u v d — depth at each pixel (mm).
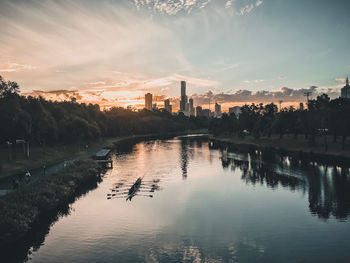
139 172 75750
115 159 101812
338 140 118250
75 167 67625
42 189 44750
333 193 51625
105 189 56844
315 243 31750
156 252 29969
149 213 42500
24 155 82812
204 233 35000
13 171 63031
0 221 31641
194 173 73938
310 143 114812
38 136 94562
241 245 31594
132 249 30641
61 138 117000
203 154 112750
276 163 86438
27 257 28953
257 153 112562
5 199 37125
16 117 81375
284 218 39812
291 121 135500
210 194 53219
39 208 40281
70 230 35812
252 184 60406
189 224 38000
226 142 171125
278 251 30047
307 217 39938
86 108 180625
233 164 86938
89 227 36844
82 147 123000
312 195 50719
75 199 49688
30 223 36031
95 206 45875
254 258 28562
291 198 49375
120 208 44875
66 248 30906
